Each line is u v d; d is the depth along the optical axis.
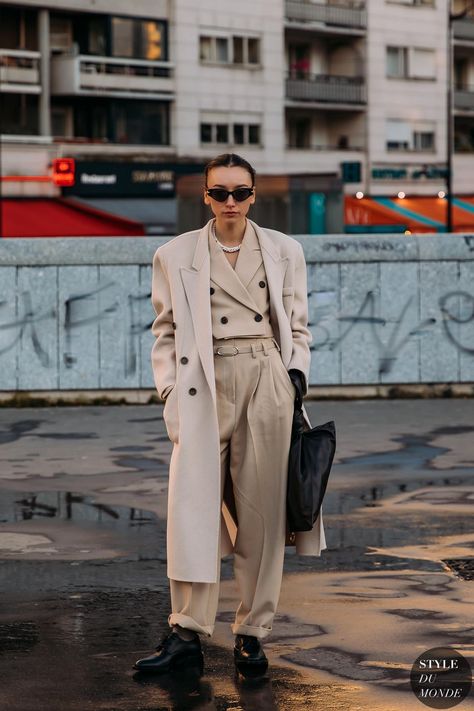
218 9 54.78
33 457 11.04
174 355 5.57
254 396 5.40
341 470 10.30
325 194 39.91
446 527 8.16
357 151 61.16
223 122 55.25
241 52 55.91
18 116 49.28
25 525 8.31
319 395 14.75
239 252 5.50
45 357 14.39
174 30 53.34
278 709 4.85
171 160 53.16
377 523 8.30
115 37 51.66
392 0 62.59
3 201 47.22
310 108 60.41
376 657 5.49
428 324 14.85
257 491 5.41
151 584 6.79
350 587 6.67
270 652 5.58
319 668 5.35
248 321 5.44
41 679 5.21
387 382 14.83
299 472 5.31
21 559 7.37
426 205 60.78
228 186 5.41
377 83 62.03
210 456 5.36
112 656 5.52
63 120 51.81
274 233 5.62
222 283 5.44
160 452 11.27
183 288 5.47
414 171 63.19
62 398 14.44
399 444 11.65
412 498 9.13
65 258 14.33
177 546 5.35
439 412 13.79
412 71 63.84
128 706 4.89
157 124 53.47
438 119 65.12
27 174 48.19
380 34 62.09
